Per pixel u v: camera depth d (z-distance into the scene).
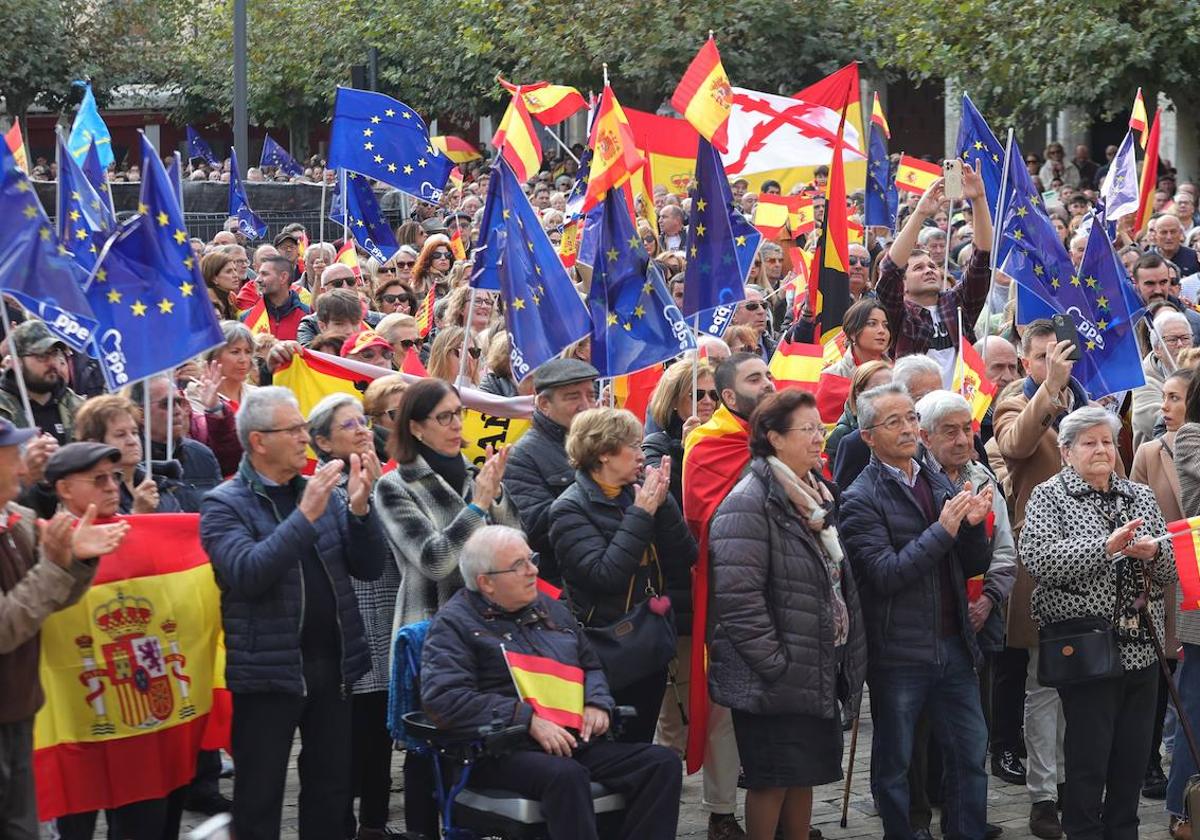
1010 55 19.97
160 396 6.79
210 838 3.70
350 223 13.13
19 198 6.14
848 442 7.16
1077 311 8.25
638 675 6.27
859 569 6.49
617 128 7.51
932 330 9.27
